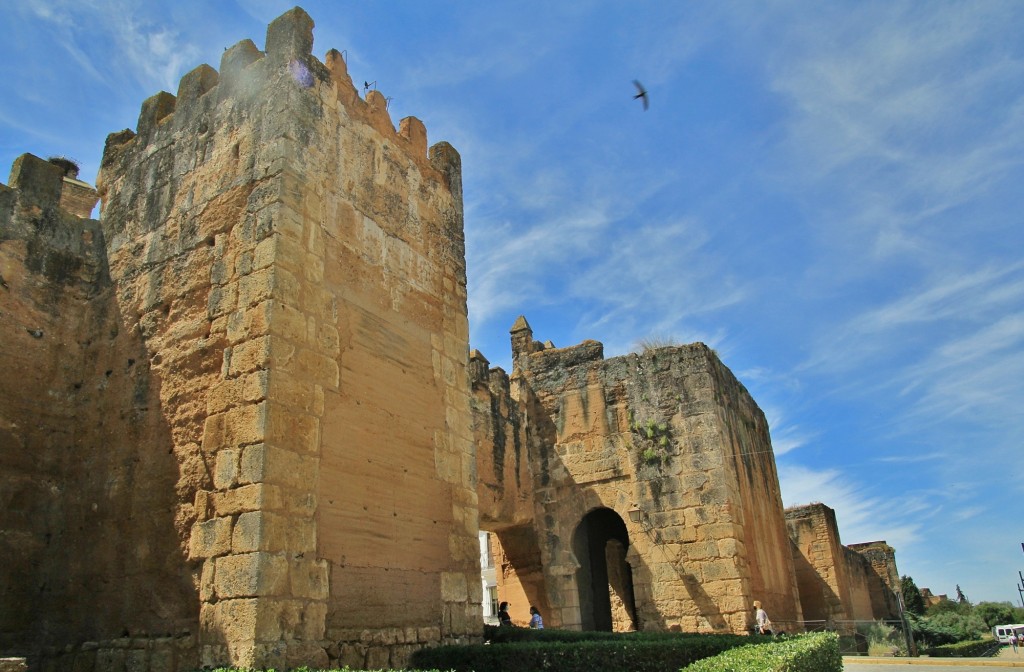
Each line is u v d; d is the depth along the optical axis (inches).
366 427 372.5
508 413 815.7
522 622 817.5
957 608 2810.0
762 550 819.4
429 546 394.3
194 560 315.0
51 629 357.4
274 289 337.1
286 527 310.0
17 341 398.9
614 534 970.1
